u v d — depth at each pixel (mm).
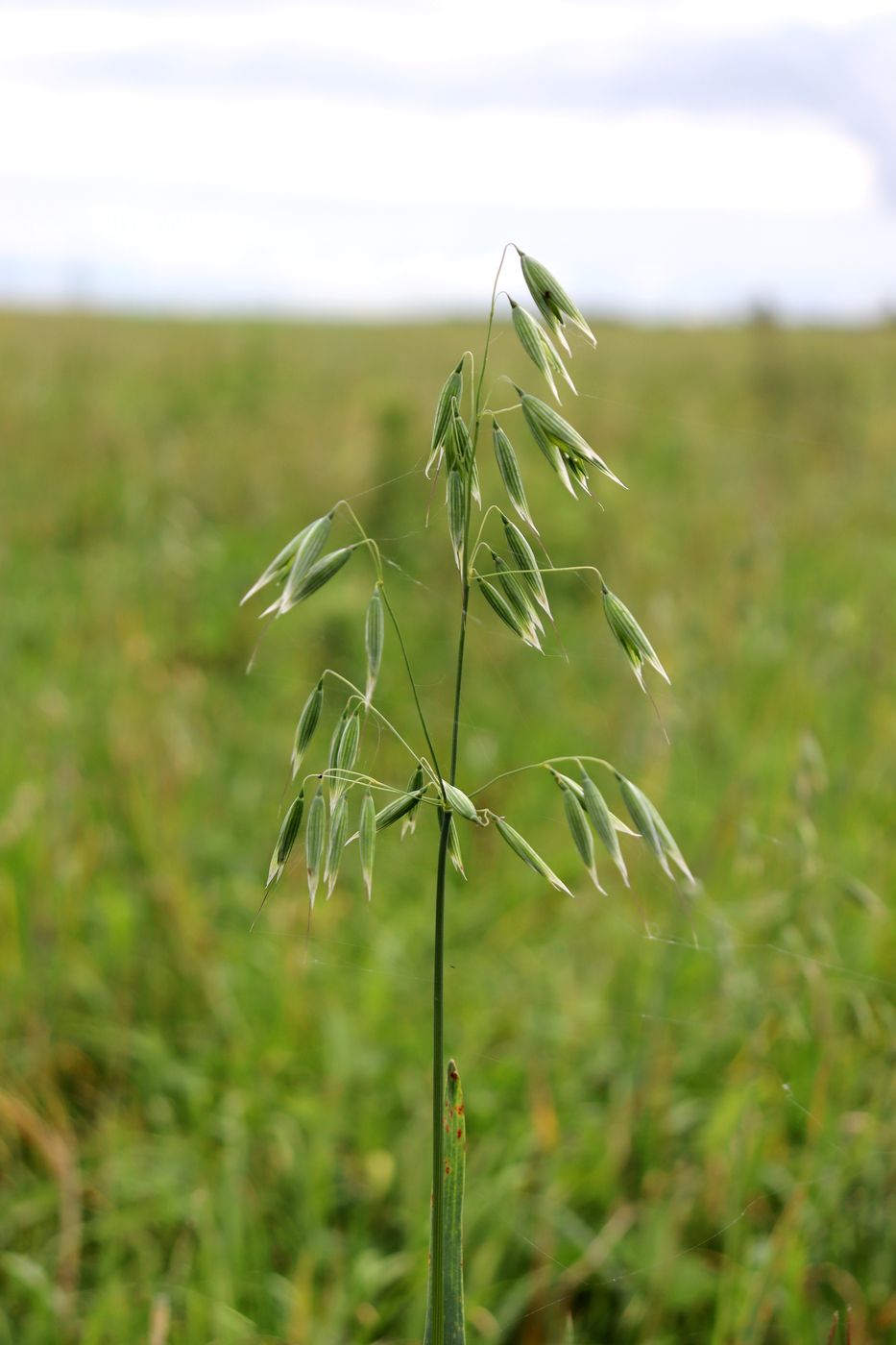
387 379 13531
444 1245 1146
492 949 3375
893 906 2957
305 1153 2594
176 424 10867
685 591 5285
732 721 4168
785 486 7727
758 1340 2035
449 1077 1132
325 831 1071
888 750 3705
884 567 5801
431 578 6043
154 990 3096
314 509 7348
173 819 3701
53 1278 2289
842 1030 2586
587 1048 2926
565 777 1162
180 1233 2459
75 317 23547
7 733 4289
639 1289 2227
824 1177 2266
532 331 1053
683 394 12766
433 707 4824
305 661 5305
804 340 16641
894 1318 2076
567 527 6598
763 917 2812
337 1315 2131
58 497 7984
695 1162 2562
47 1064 2803
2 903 3246
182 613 5789
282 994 3027
